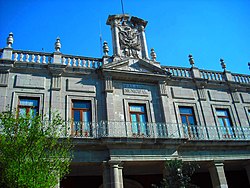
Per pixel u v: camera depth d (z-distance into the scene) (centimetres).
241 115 2217
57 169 1242
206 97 2181
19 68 1800
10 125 1224
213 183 1834
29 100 1753
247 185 2223
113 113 1831
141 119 1923
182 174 1406
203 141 1838
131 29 2269
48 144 1305
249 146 1956
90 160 1616
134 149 1689
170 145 1753
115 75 1956
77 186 1862
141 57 2177
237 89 2333
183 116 2050
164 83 2070
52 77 1845
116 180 1567
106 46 2089
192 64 2277
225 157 1888
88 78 1927
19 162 1137
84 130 1733
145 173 2005
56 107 1761
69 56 1956
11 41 1872
